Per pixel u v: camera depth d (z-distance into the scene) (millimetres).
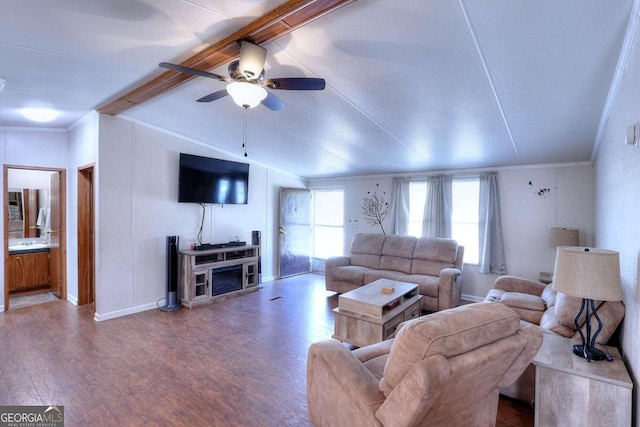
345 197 6484
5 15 1825
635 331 1623
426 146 4031
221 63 2438
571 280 1773
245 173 5406
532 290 3586
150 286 4301
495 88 2461
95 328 3580
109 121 3857
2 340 3250
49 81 2812
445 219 5133
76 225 4371
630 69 1721
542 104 2631
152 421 2068
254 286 5312
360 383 1581
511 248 4688
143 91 3016
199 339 3336
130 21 1930
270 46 2230
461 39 1959
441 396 1304
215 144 4953
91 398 2299
